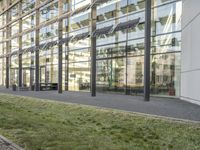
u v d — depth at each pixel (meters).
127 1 28.09
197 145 8.74
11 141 8.84
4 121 12.55
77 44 36.06
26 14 42.25
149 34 21.17
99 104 18.34
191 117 12.43
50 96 26.47
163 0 24.61
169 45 24.09
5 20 53.03
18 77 47.91
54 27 39.00
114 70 30.36
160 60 25.03
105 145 8.27
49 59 42.56
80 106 17.45
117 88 29.98
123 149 7.90
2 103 21.97
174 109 15.45
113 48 30.41
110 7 30.11
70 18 36.44
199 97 17.89
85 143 8.45
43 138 9.09
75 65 36.62
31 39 44.28
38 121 12.87
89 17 32.59
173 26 23.66
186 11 20.91
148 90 20.97
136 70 27.33
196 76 18.48
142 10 26.34
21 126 11.48
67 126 11.80
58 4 34.47
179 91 23.27
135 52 27.42
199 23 17.86
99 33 26.02
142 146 8.56
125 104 18.27
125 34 28.66
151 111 14.58
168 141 9.27
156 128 11.02
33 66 46.50
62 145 8.19
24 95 28.45
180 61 22.95
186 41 20.94
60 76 32.50
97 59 32.91
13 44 49.91
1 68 59.00
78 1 33.28
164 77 24.64
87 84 34.53
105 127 11.76
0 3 54.28
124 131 10.86
